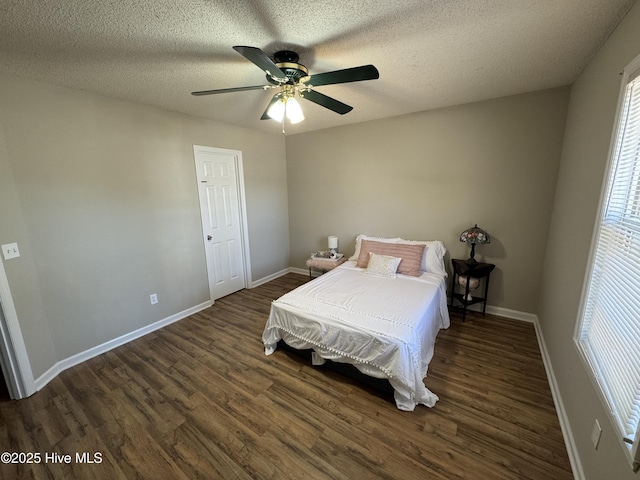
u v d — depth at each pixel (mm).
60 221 2230
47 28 1436
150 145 2795
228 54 1761
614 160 1383
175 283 3141
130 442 1621
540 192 2717
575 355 1602
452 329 2826
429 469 1432
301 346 2262
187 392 2018
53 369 2207
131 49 1679
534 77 2240
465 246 3178
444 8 1354
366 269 3275
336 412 1812
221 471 1447
